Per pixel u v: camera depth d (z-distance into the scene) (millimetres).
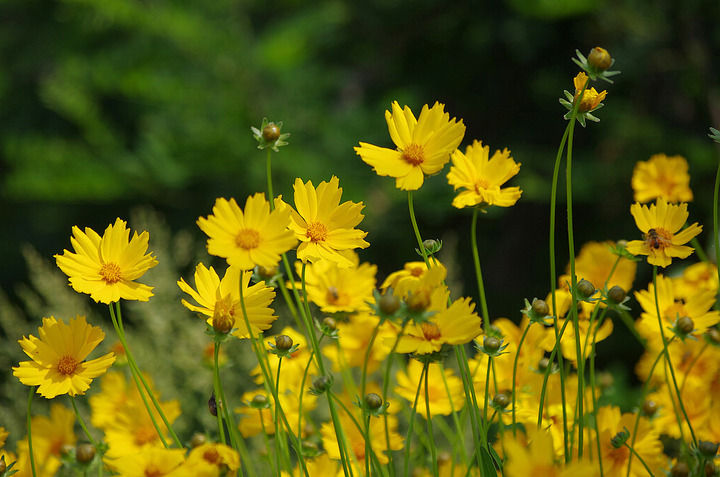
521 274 6117
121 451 1674
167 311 3014
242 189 5996
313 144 6012
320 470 1623
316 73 6344
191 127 5910
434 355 1540
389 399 1724
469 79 6359
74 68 6359
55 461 1658
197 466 1497
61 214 7109
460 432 1638
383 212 5566
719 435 1672
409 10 6230
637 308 4672
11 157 6387
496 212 5625
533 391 1672
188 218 6211
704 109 5270
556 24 5664
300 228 1571
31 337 1542
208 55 6004
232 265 1504
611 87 5629
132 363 1544
